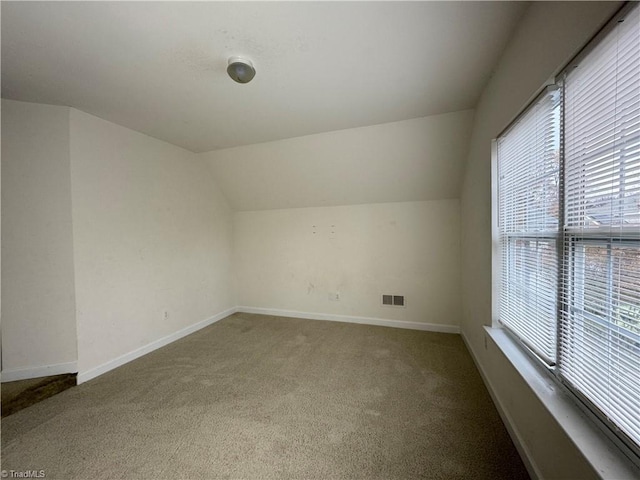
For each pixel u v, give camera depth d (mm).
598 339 934
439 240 3215
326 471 1299
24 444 1493
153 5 1170
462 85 1923
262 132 2705
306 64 1622
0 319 2012
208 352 2715
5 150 1981
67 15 1217
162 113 2262
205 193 3578
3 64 1586
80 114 2189
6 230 1994
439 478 1245
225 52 1508
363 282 3557
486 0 1189
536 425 1176
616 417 838
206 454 1411
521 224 1537
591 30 865
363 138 2736
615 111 837
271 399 1896
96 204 2303
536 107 1310
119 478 1274
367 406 1798
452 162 2762
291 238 3879
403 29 1352
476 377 2143
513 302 1665
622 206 823
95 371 2258
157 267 2865
